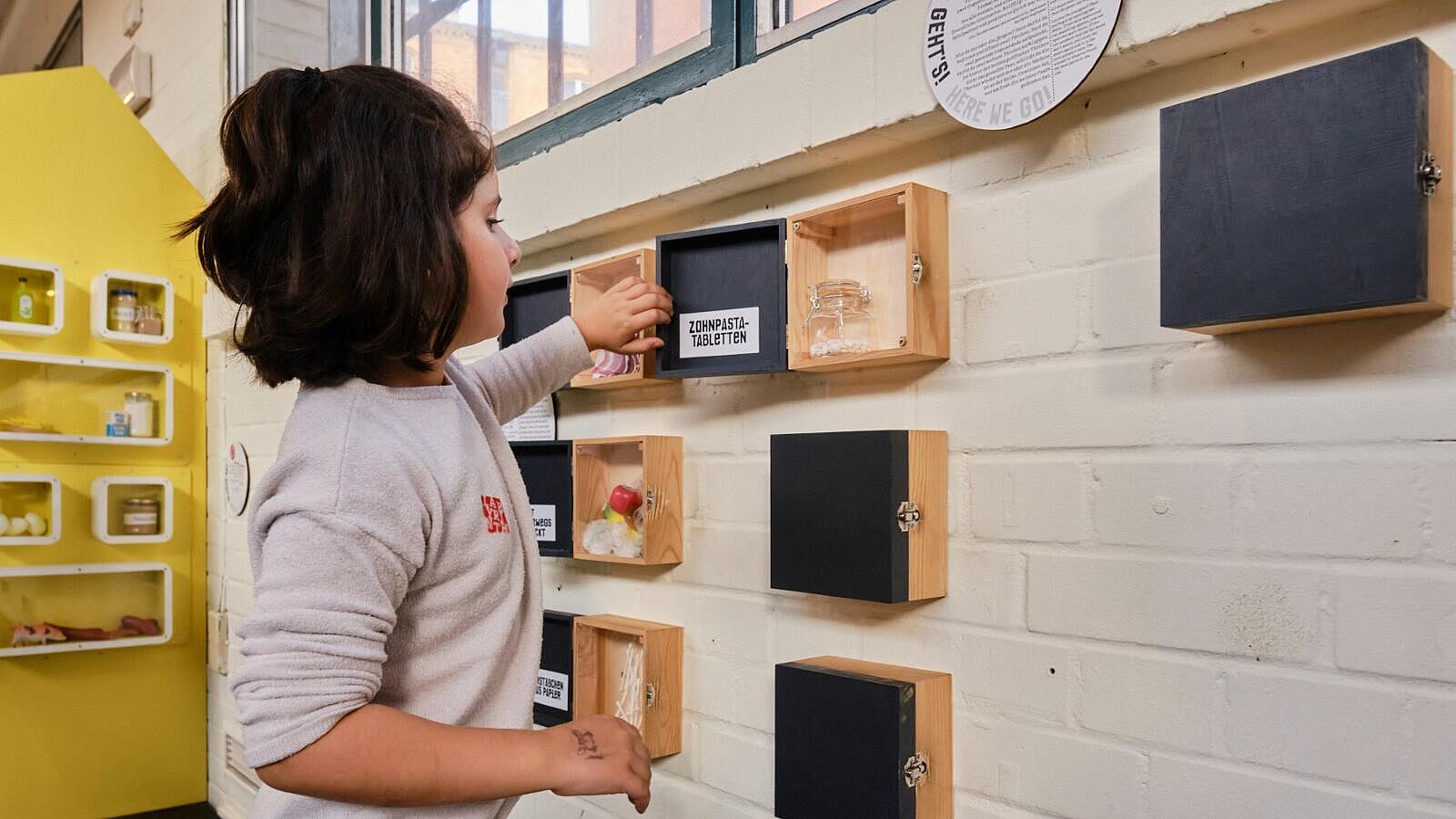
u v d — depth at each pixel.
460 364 1.12
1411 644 0.80
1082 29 0.96
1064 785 1.03
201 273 2.85
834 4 1.31
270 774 0.73
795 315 1.24
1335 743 0.84
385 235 0.78
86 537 2.64
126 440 2.63
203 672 2.84
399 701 0.83
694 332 1.40
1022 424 1.08
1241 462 0.90
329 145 0.79
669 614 1.53
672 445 1.49
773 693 1.35
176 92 3.08
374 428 0.83
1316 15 0.85
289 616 0.73
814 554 1.17
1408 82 0.73
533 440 1.72
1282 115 0.79
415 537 0.81
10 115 2.53
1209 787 0.92
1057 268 1.05
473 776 0.78
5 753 2.51
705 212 1.49
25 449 2.54
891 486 1.09
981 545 1.11
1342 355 0.84
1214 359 0.93
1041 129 1.07
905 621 1.19
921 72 1.11
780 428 1.36
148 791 2.73
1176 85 0.97
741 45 1.46
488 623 0.88
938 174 1.18
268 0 2.64
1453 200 0.78
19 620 2.54
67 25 4.26
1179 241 0.86
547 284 1.68
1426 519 0.79
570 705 1.65
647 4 1.67
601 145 1.58
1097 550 1.01
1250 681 0.89
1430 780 0.79
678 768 1.50
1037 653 1.06
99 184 2.67
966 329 1.14
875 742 1.09
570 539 1.62
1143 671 0.97
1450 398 0.78
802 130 1.25
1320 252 0.77
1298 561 0.87
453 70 2.23
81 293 2.63
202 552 2.87
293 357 0.83
